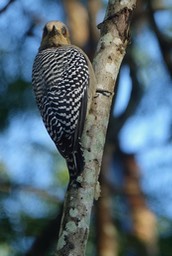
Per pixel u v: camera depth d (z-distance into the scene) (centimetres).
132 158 1767
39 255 1416
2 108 1559
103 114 1003
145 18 1692
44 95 1107
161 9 1727
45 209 1538
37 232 1497
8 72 1567
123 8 1036
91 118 999
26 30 1577
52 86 1105
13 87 1559
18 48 1573
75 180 947
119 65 1027
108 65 1020
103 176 1599
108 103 1010
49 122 1078
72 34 1762
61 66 1125
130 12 1040
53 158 1584
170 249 1603
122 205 1672
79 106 1059
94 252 1559
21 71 1567
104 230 1548
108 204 1573
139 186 1711
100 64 1021
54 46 1240
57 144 1052
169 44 1678
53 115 1072
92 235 1570
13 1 1191
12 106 1559
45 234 1396
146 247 1602
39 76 1135
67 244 914
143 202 1673
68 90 1089
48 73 1123
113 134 1642
